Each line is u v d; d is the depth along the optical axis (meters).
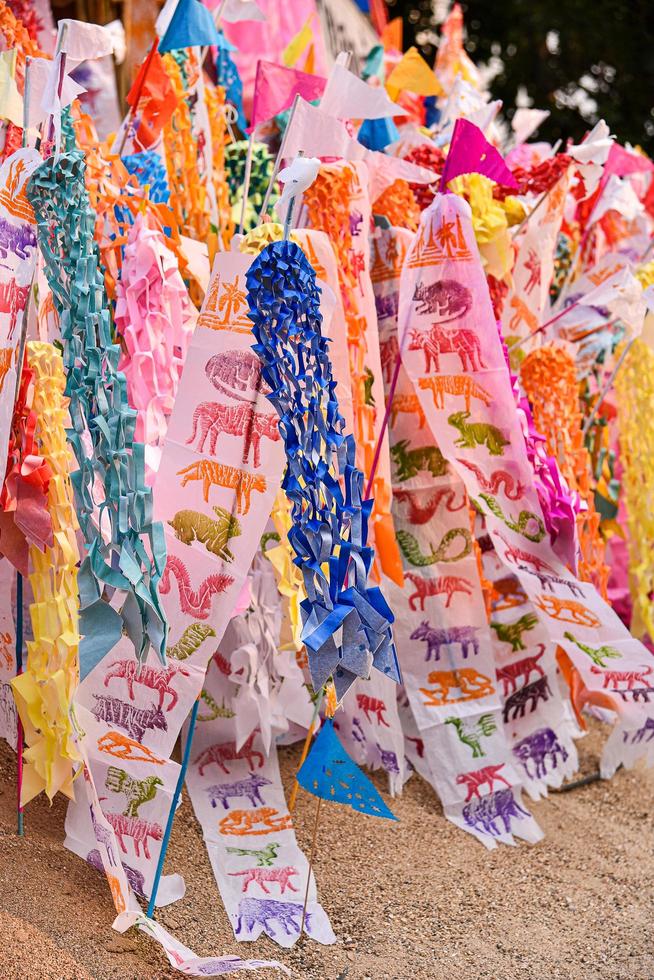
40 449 2.13
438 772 2.88
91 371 1.97
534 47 8.27
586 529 3.22
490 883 2.61
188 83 2.79
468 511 2.91
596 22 8.14
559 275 3.66
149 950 2.07
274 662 2.63
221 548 2.12
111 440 1.96
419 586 2.93
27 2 2.77
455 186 2.89
